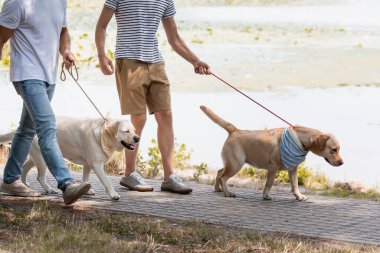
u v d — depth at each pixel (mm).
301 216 8953
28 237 7164
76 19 36875
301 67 26266
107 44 29109
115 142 9250
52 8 8656
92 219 8281
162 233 7684
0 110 18422
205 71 10578
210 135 16641
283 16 41219
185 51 10578
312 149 9719
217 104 19938
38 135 8586
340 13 42562
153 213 8820
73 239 7023
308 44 31969
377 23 38812
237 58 27859
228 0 47469
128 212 8797
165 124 10258
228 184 12609
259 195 10359
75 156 9617
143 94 10086
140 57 9984
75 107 19078
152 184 10953
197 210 9094
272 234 7941
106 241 7082
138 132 10188
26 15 8492
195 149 15430
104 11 10055
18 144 9211
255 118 18188
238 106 19703
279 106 19688
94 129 9344
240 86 22719
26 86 8516
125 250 6809
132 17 9992
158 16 10102
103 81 23203
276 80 23781
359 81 23797
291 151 9664
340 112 19016
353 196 11695
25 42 8562
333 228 8352
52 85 8828
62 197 9531
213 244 7293
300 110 19234
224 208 9289
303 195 10188
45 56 8625
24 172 9984
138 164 13930
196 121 17953
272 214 9023
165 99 10188
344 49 30594
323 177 13680
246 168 14250
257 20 39469
